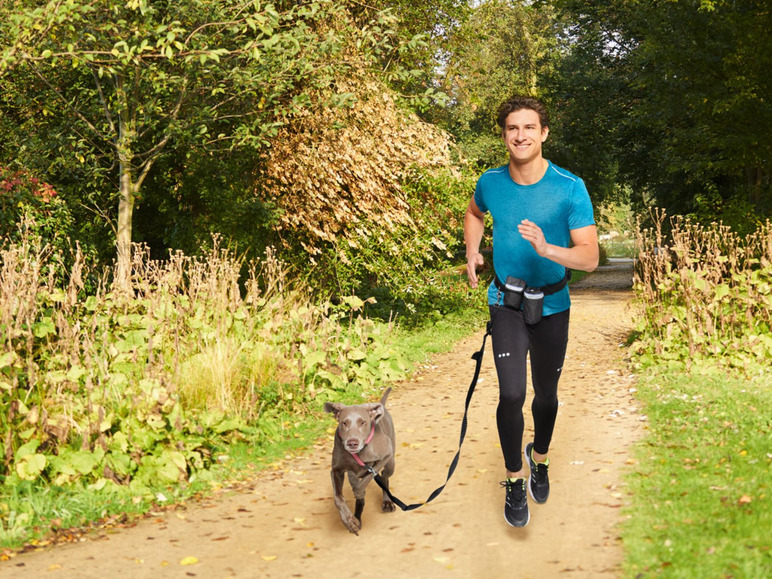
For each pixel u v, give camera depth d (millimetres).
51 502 5129
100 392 6355
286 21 11844
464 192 15195
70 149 11641
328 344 9680
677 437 6195
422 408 8414
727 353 9055
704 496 4641
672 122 22750
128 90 10922
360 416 4301
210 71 10125
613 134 30469
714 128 19562
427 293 16203
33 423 5633
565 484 5301
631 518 4414
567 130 31047
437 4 18031
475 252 4527
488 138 37938
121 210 11328
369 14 14703
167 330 8242
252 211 12617
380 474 5035
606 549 4066
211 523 4961
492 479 5641
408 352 11992
